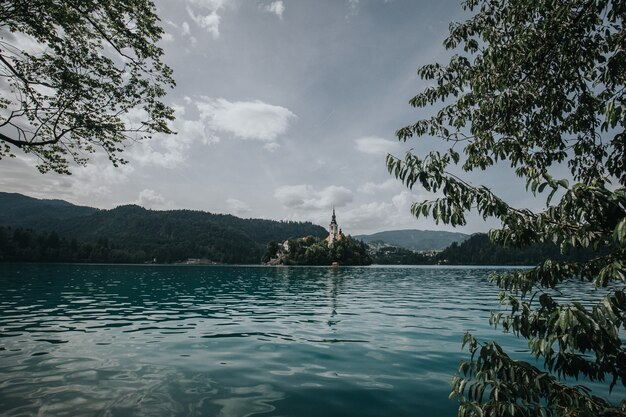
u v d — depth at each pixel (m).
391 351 8.52
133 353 8.24
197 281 38.00
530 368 2.79
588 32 3.98
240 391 5.91
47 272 48.31
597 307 2.22
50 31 9.74
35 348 8.57
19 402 5.32
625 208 2.24
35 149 10.65
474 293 25.30
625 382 2.49
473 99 5.32
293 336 10.23
